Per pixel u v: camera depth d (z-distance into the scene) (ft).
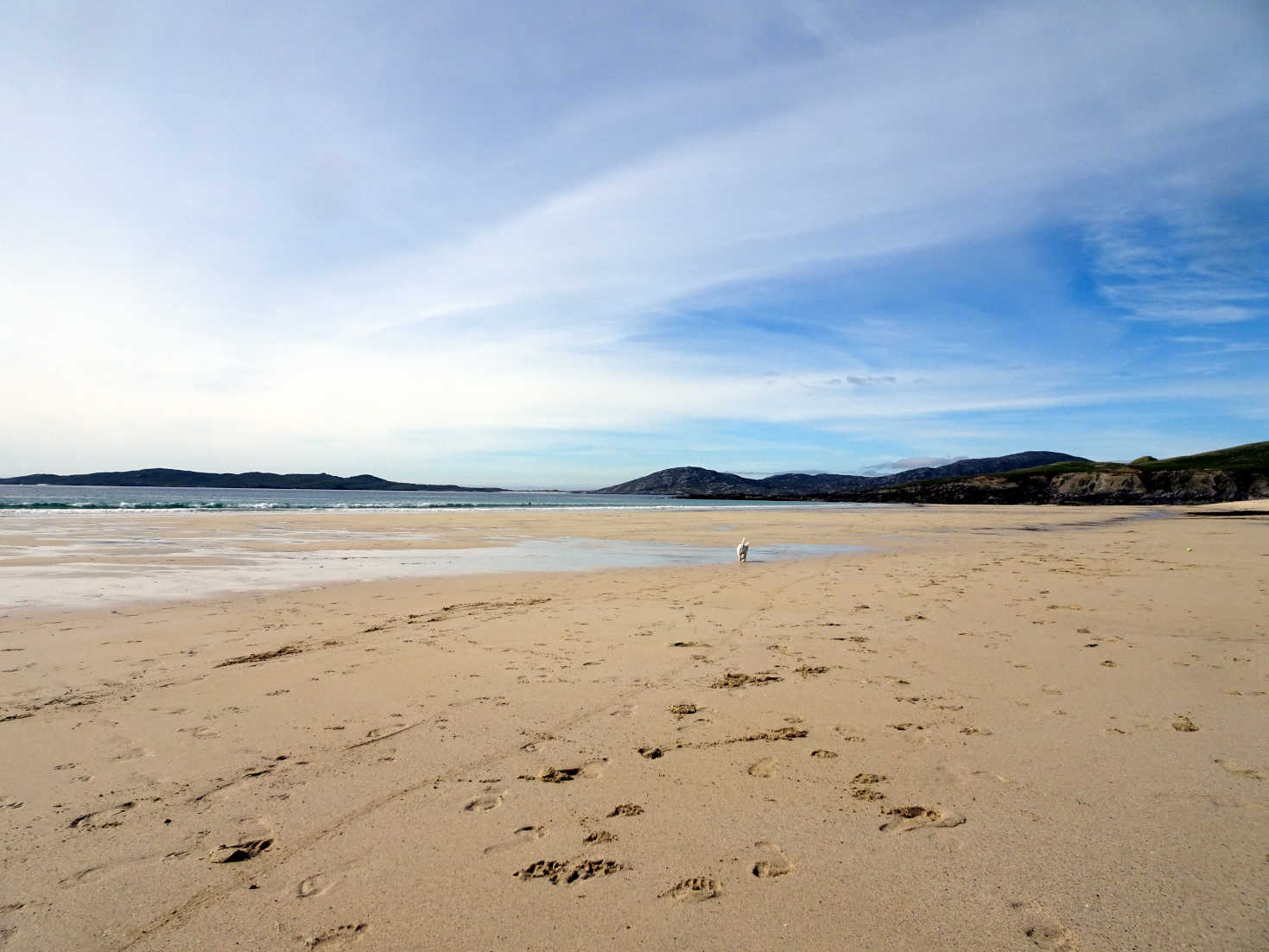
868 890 9.32
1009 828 10.94
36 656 21.85
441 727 15.61
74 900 9.11
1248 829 10.85
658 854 10.28
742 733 15.26
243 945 8.21
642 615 29.04
